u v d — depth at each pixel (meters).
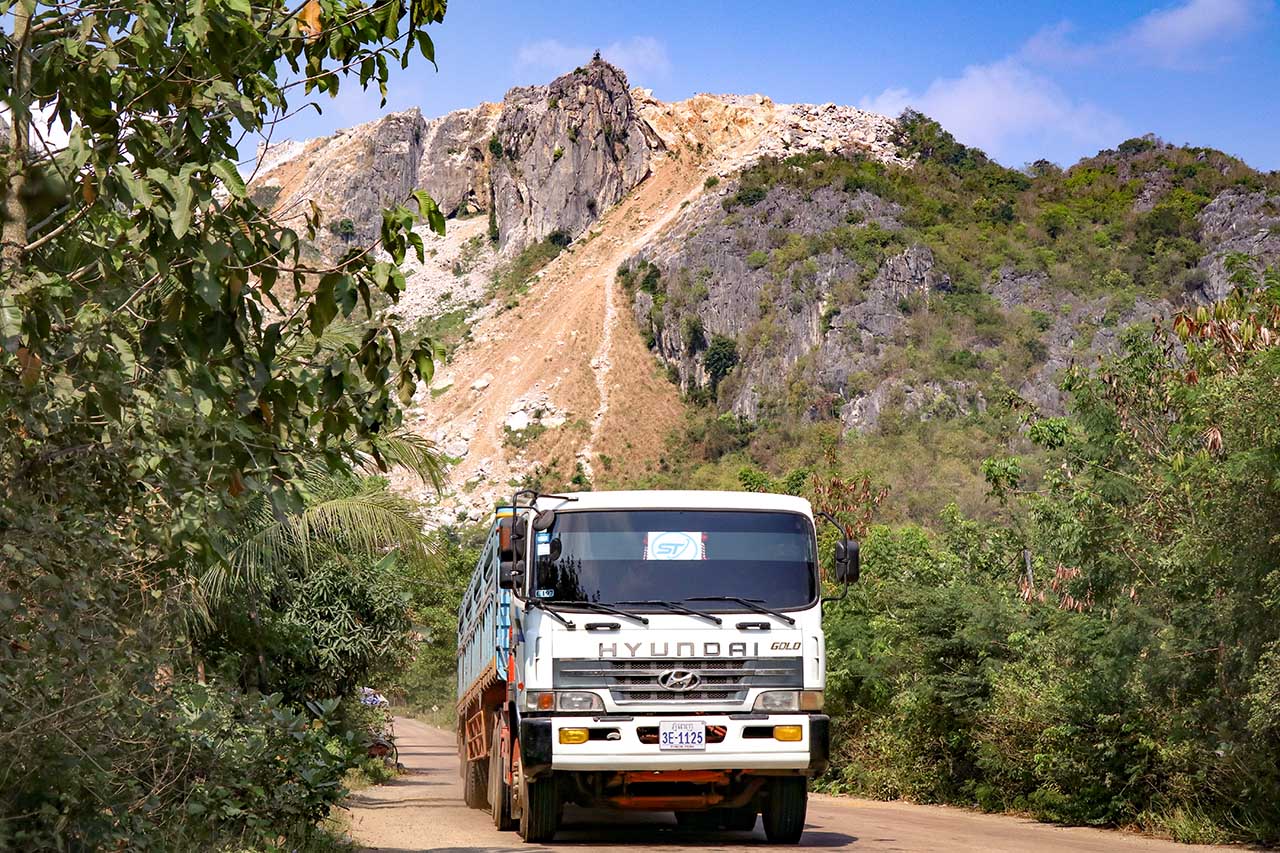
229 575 13.48
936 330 156.50
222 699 8.29
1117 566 14.12
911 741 19.27
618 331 196.25
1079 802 14.63
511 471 174.88
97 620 5.58
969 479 107.44
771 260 179.88
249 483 5.82
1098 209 177.88
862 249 171.75
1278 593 10.95
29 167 5.54
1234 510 11.54
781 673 10.58
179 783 7.31
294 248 5.61
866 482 29.39
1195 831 12.46
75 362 5.37
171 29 5.68
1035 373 145.00
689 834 12.01
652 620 10.52
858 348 159.50
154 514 5.88
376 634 18.30
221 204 5.68
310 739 8.82
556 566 10.69
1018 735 15.97
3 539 5.12
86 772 5.84
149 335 5.53
